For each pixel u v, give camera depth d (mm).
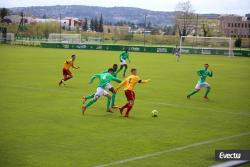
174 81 28672
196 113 16953
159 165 9766
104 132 12969
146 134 12883
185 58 57281
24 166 9406
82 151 10742
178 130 13602
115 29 108562
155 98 20656
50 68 35531
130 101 15422
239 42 74750
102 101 18969
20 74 30031
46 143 11422
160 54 65812
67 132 12805
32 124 13789
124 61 31859
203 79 20672
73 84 25188
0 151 10547
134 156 10430
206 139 12445
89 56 54219
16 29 91875
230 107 18625
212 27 99125
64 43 74938
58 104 17875
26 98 19281
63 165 9539
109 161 9945
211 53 67875
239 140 12406
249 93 23578
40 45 76375
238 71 38719
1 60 43375
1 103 17719
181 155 10648
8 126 13398
